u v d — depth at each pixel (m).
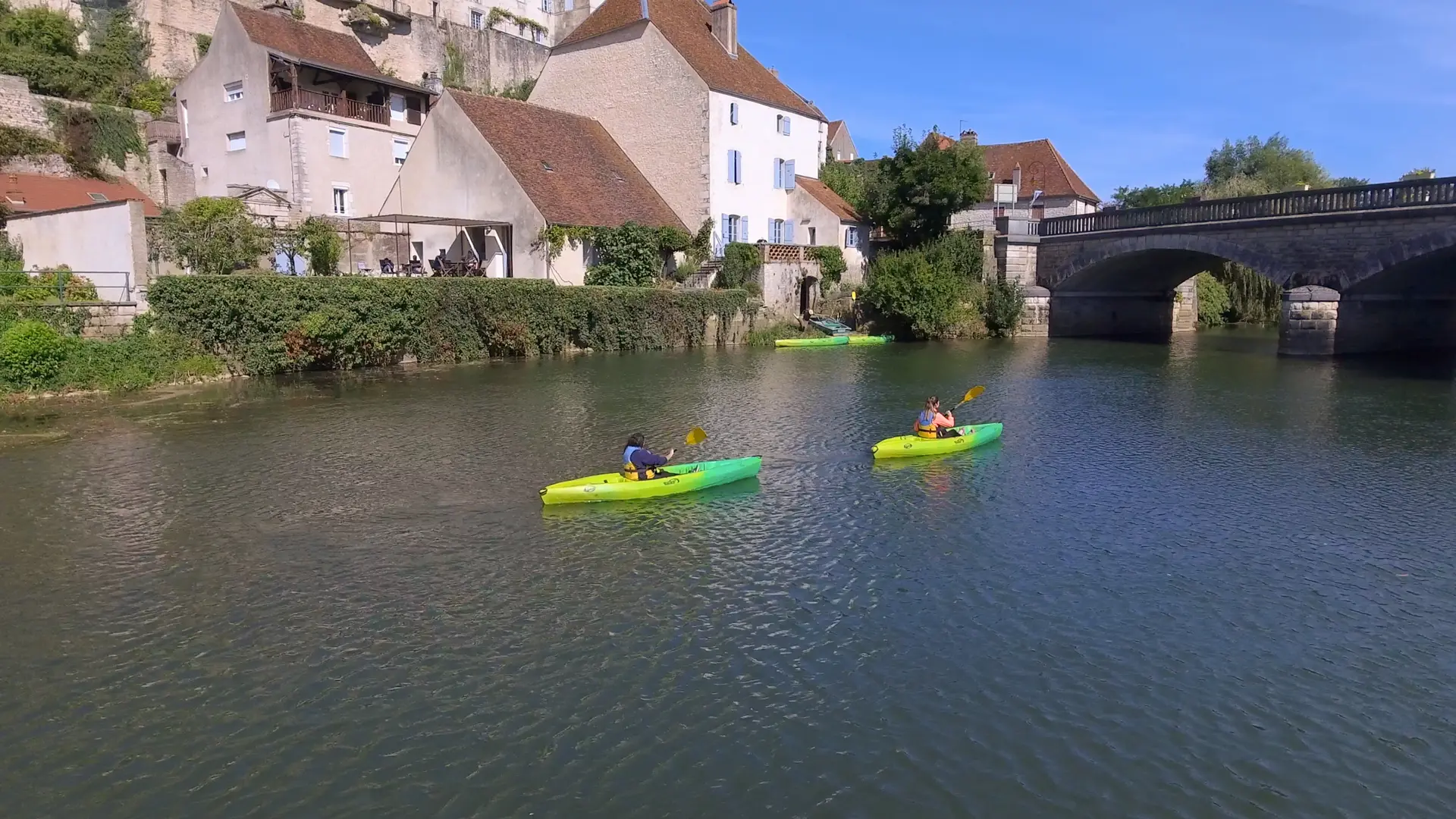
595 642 9.80
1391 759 7.80
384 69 54.94
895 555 12.51
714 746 7.84
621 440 19.30
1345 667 9.45
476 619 10.35
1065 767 7.61
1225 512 14.64
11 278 25.17
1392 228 31.12
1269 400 25.34
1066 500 15.23
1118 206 78.19
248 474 16.22
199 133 42.03
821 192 48.44
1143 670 9.30
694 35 45.22
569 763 7.59
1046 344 42.41
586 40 45.09
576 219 36.31
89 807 7.03
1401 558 12.55
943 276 43.72
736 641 9.84
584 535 13.20
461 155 36.94
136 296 25.05
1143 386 28.02
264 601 10.79
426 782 7.34
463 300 31.20
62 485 15.40
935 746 7.88
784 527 13.65
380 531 13.30
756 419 21.88
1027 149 69.38
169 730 8.09
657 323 36.97
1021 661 9.45
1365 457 18.34
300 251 30.98
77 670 9.12
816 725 8.19
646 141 43.56
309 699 8.60
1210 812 7.05
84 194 35.41
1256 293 55.59
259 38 39.28
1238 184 57.28
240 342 26.14
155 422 20.39
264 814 6.95
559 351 34.03
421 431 19.92
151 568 11.80
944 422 18.98
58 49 43.47
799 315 44.16
